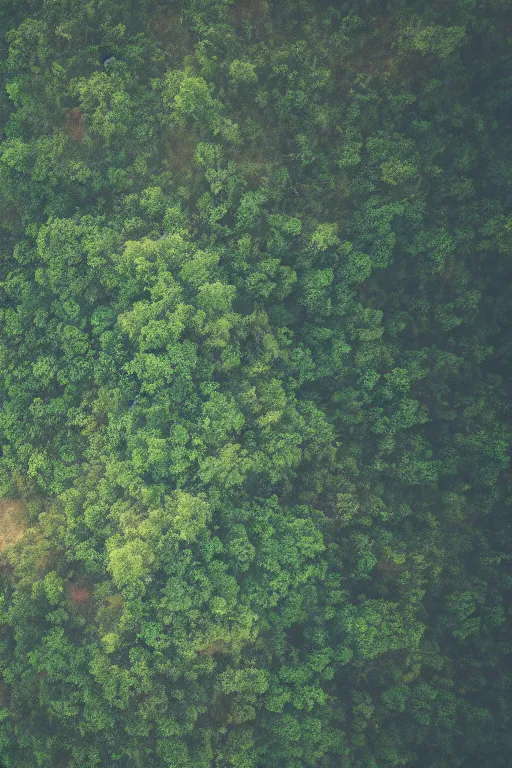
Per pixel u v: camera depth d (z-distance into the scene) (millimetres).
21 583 36656
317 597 40125
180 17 41500
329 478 42156
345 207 44531
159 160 41000
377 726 41156
